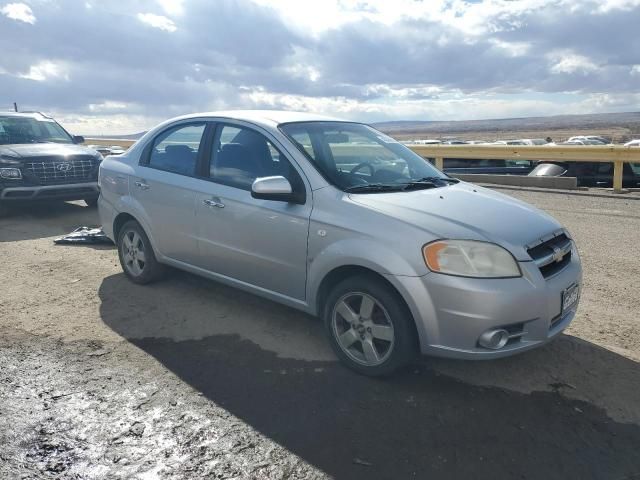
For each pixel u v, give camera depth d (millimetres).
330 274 3406
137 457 2549
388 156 4227
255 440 2693
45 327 4066
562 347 3770
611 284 5152
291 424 2836
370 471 2477
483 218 3219
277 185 3434
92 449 2604
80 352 3652
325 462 2535
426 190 3688
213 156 4246
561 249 3340
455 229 3037
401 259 3021
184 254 4445
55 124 10125
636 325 4164
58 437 2693
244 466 2498
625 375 3393
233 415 2912
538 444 2693
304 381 3293
